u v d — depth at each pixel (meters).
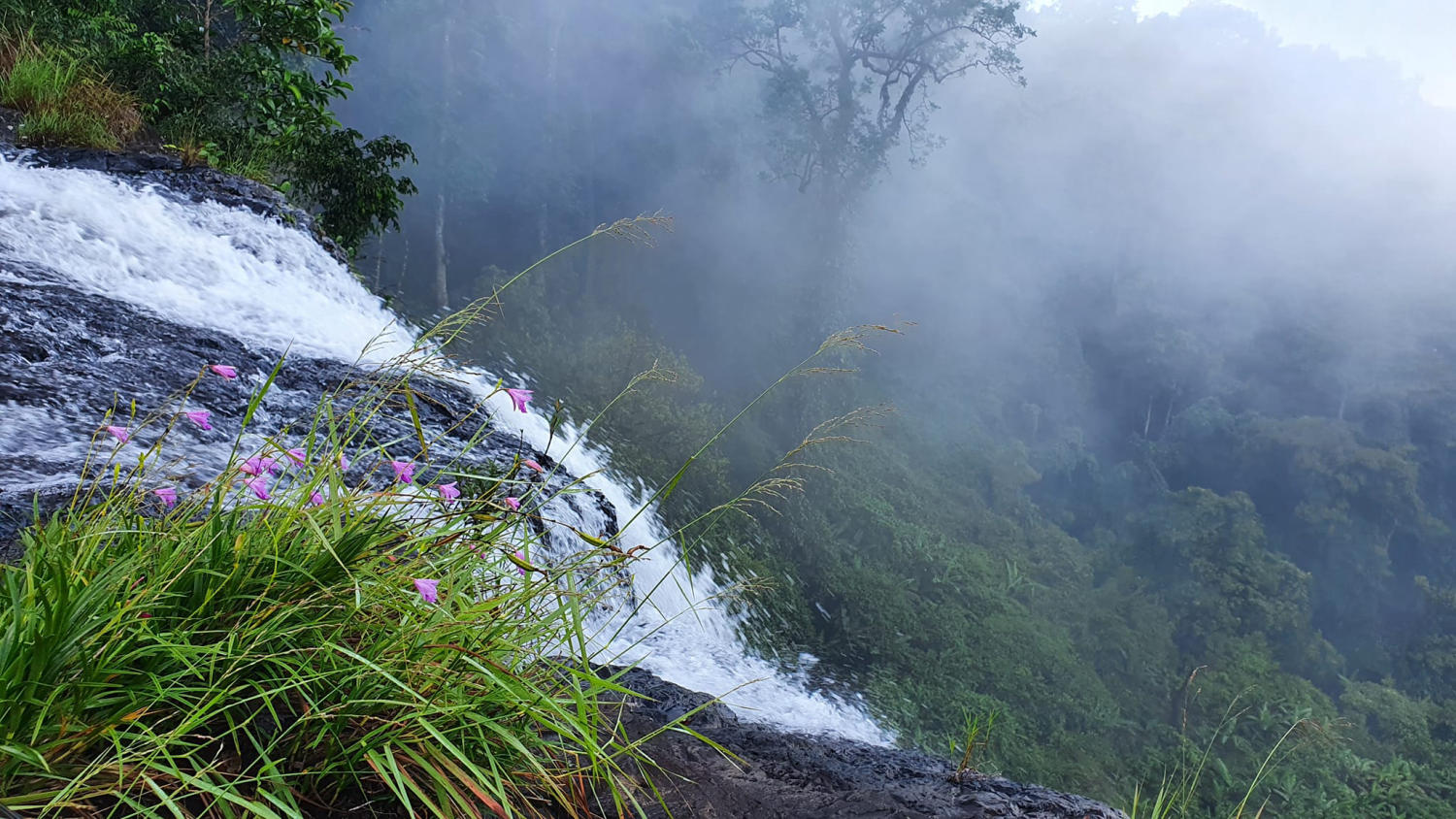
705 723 3.48
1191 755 28.33
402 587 2.46
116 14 12.05
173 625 2.23
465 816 2.30
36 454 3.91
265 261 9.17
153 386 5.44
